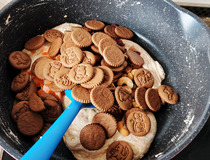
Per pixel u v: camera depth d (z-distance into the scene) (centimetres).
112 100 28
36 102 30
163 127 32
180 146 23
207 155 28
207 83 28
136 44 37
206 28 29
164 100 32
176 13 32
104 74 30
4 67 31
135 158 29
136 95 30
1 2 35
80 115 31
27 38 35
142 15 36
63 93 32
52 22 37
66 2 35
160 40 37
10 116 29
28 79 31
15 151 22
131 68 34
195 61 31
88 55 31
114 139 29
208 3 39
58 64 31
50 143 23
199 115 26
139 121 29
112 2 35
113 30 37
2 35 30
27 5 31
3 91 30
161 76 35
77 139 29
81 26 38
